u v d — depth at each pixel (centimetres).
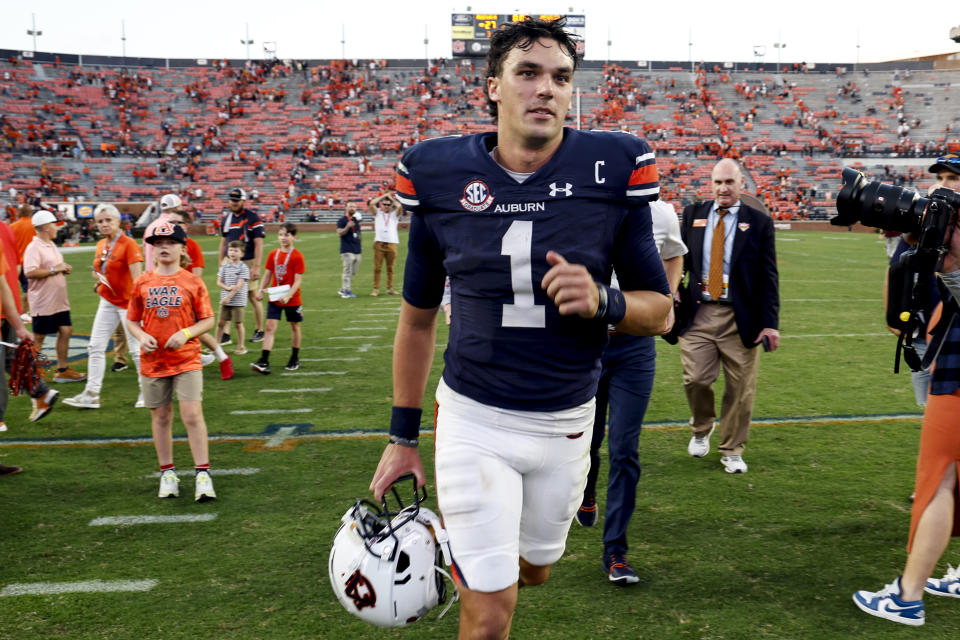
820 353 846
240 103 4975
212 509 419
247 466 493
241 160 4475
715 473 468
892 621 296
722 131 4831
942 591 318
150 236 432
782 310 1170
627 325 195
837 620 297
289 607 310
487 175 197
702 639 284
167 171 4312
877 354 839
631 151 198
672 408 625
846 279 1598
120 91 4875
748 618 299
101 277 644
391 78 5297
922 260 262
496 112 206
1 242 548
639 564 348
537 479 211
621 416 335
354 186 4316
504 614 200
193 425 437
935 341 286
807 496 428
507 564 200
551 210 193
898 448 513
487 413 204
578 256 195
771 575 336
